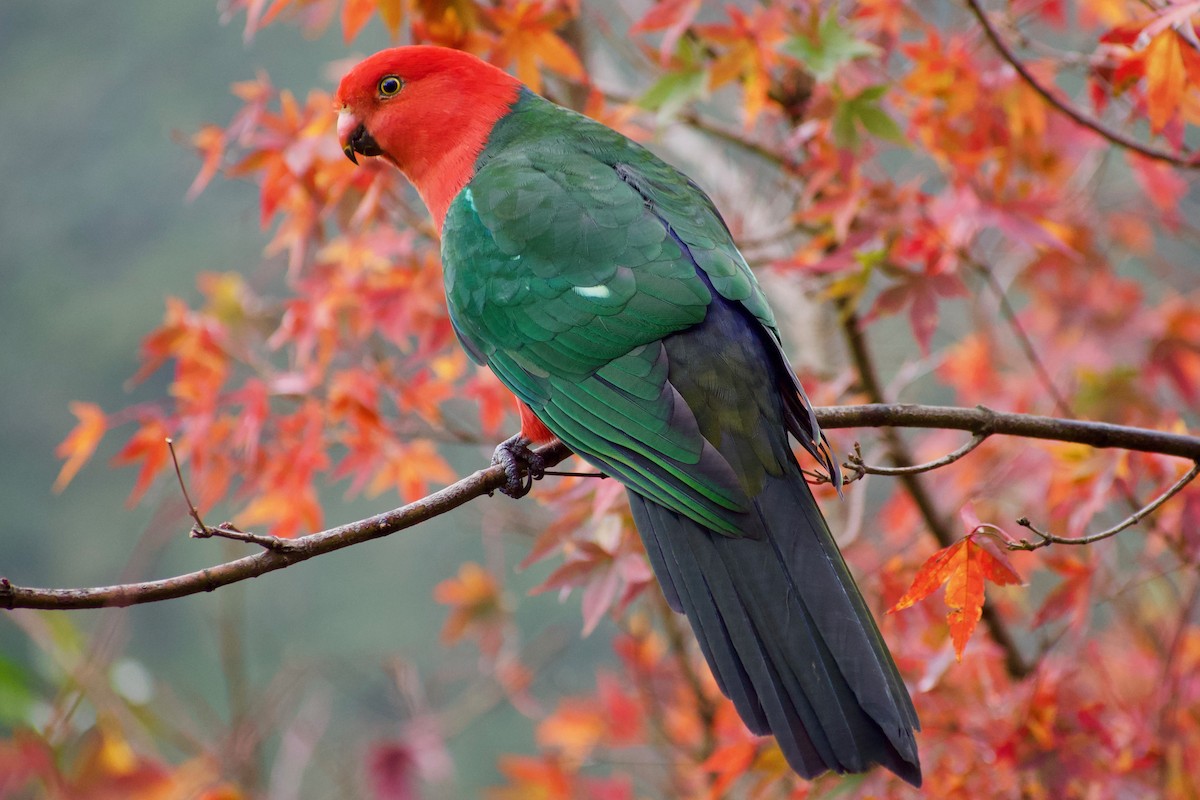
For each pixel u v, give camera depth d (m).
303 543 6.26
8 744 8.65
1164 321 12.51
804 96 10.98
